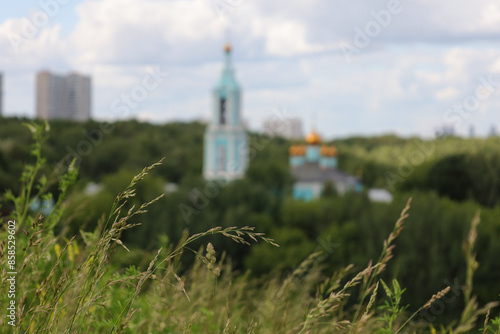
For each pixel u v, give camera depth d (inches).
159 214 1749.5
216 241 1676.9
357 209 2149.4
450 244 1011.3
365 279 112.6
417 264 967.6
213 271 97.2
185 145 4168.3
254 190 2480.3
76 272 98.0
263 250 1713.8
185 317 137.1
